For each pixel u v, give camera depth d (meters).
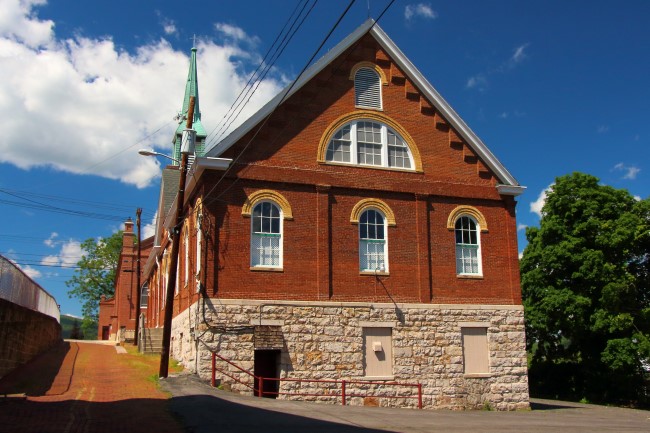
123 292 56.47
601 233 35.28
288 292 21.72
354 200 23.42
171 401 16.66
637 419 23.45
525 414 22.53
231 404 16.67
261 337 21.03
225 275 21.09
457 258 24.64
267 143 22.58
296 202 22.56
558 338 38.81
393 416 17.34
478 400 23.34
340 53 24.38
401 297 23.22
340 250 22.78
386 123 24.59
